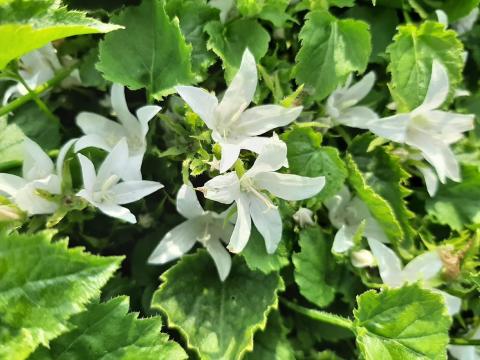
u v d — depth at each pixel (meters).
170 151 0.13
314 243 0.15
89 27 0.10
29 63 0.15
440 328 0.13
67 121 0.16
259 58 0.14
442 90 0.14
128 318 0.11
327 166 0.14
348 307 0.16
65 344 0.11
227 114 0.13
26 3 0.11
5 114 0.14
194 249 0.16
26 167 0.13
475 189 0.17
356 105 0.17
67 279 0.10
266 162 0.12
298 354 0.15
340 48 0.15
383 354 0.13
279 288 0.14
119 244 0.15
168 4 0.14
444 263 0.15
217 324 0.14
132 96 0.16
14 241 0.10
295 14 0.16
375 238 0.15
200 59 0.14
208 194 0.12
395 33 0.17
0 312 0.10
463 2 0.17
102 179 0.13
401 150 0.16
